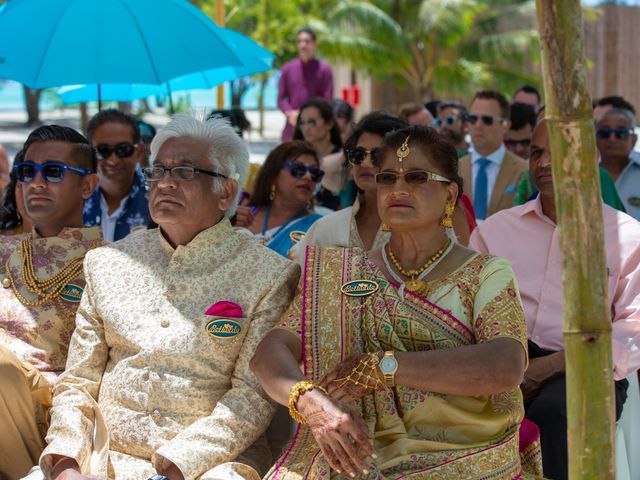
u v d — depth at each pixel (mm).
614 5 32500
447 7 30125
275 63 30562
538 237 5984
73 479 4129
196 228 4789
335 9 30844
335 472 4121
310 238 6051
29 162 5219
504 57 31281
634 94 32781
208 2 26344
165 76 6855
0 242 5406
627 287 5602
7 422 4602
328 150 11195
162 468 4289
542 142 5781
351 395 4078
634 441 5746
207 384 4559
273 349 4254
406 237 4488
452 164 4438
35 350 5051
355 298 4332
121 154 7984
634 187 10016
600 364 2992
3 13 7113
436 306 4289
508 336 4117
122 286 4758
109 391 4621
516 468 4117
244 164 4957
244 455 4578
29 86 6891
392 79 33812
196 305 4648
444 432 4156
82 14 6945
